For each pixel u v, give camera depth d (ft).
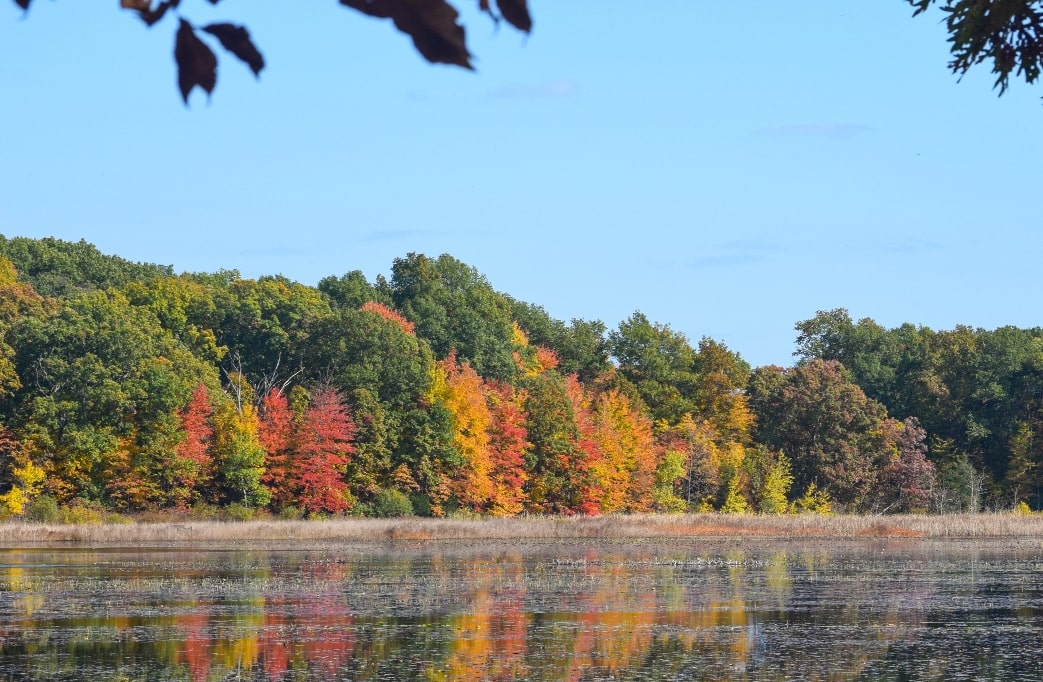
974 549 241.14
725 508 396.98
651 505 388.37
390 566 193.26
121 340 316.40
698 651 106.93
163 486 309.42
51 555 217.15
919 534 300.20
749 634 117.19
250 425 316.60
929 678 94.48
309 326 384.47
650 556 218.79
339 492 318.45
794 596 149.38
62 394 307.37
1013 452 434.30
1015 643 111.55
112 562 200.23
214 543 256.52
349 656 104.27
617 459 376.27
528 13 10.04
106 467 304.30
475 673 96.53
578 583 164.96
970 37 27.20
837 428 419.74
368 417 333.62
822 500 408.87
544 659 102.73
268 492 314.55
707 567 193.26
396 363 353.72
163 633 116.98
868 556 220.02
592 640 113.19
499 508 346.95
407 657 103.71
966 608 137.69
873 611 134.82
